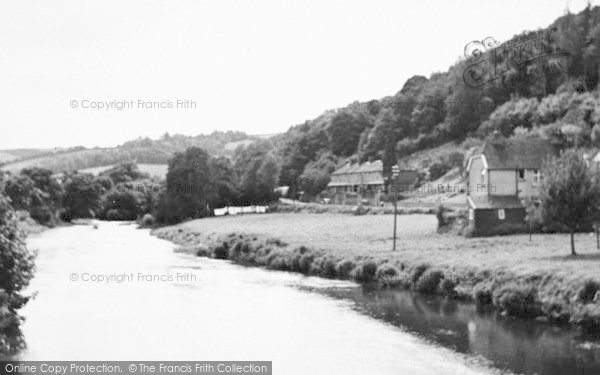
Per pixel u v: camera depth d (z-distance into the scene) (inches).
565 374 979.9
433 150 6254.9
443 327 1302.9
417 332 1266.0
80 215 6318.9
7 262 1131.9
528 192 2657.5
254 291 1781.5
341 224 3302.2
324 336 1245.1
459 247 2078.0
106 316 1441.9
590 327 1205.7
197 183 5142.7
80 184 6368.1
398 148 6520.7
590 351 1093.8
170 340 1221.1
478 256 1798.7
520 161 2684.5
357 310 1497.3
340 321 1379.2
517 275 1465.3
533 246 1963.6
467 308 1481.3
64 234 4313.5
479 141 5615.2
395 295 1690.5
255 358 1093.1
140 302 1615.4
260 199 5733.3
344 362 1065.5
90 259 2603.3
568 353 1087.0
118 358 1101.1
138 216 6382.9
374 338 1224.2
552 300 1314.0
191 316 1446.9
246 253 2637.8
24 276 1168.8
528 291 1369.3
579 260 1546.5
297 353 1124.5
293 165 7559.1
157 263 2482.8
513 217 2428.6
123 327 1325.0
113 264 2438.5
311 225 3380.9
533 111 5310.0
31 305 1582.2
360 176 5831.7
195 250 2913.4
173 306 1563.7
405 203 4079.7
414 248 2127.2
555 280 1365.7
